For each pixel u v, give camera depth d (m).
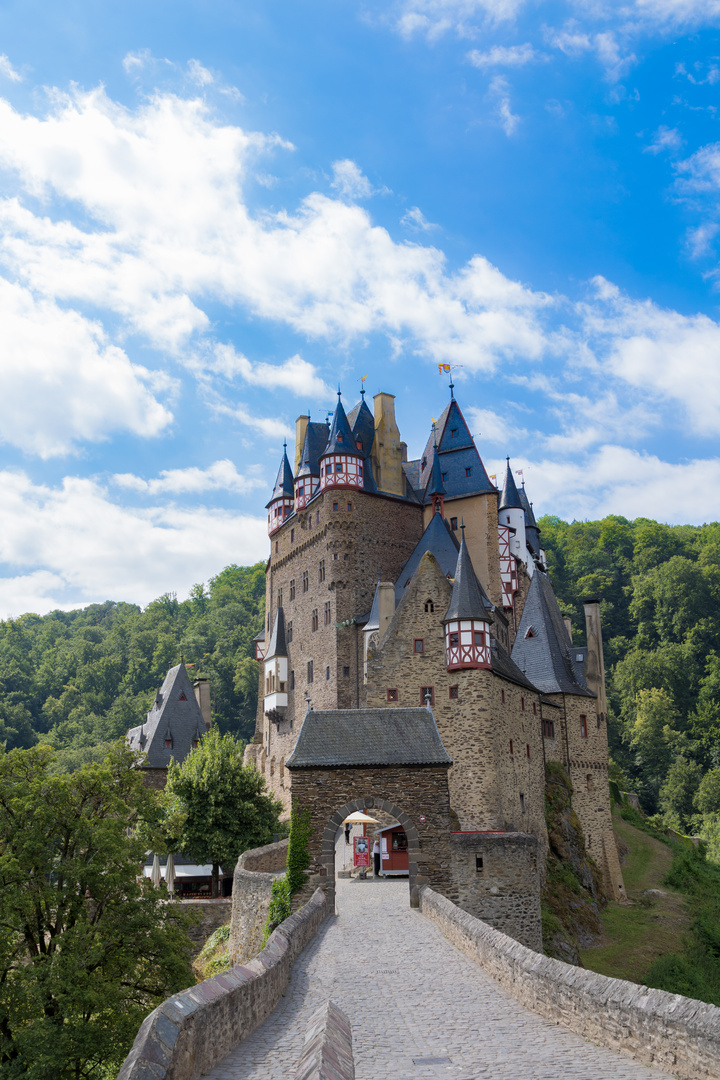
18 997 23.89
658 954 46.00
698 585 116.06
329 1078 6.78
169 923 29.02
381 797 30.38
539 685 56.84
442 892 29.97
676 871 59.34
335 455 65.00
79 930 25.69
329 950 19.30
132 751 31.72
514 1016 12.79
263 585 169.12
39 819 27.53
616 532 141.88
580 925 46.47
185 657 137.50
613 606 126.69
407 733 31.75
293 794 30.28
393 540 66.25
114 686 141.50
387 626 54.84
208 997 10.09
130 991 27.08
